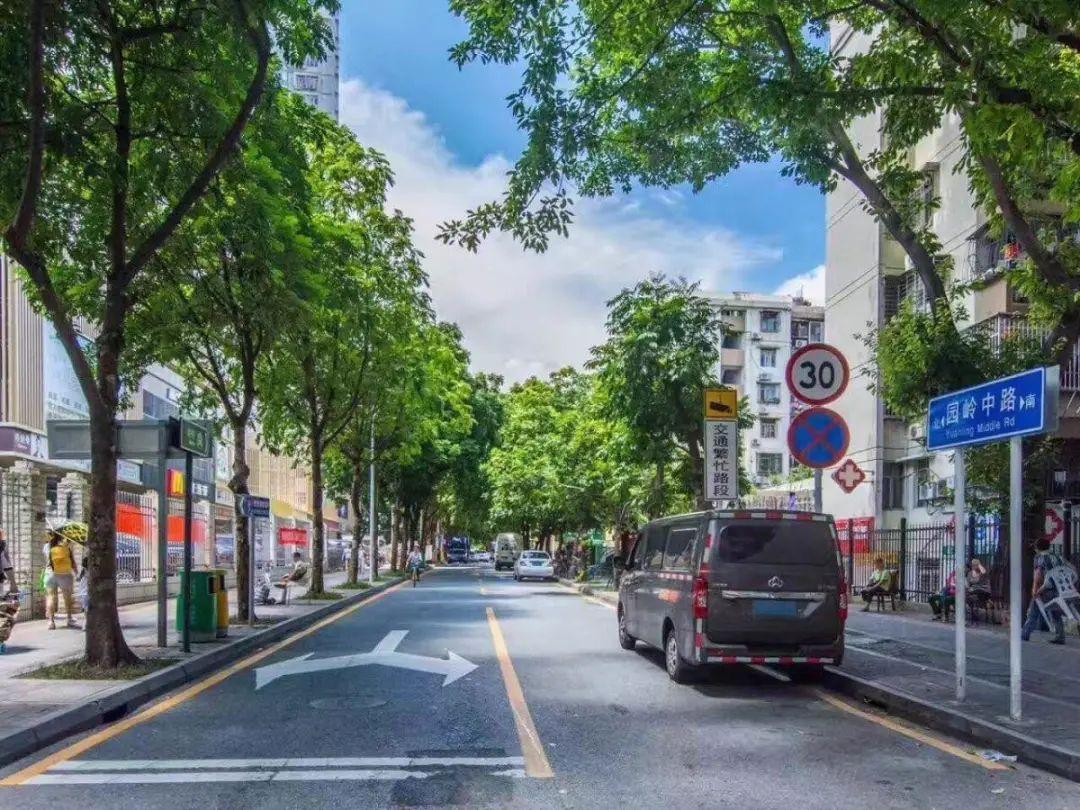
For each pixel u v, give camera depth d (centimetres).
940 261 1561
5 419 1841
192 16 1004
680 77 1136
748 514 1001
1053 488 1895
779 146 1363
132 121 1174
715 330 1836
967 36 866
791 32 1277
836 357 1069
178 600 1298
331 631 1605
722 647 967
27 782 618
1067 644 1286
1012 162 1037
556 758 683
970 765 671
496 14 990
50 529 1514
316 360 2336
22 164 1008
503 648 1342
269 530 4150
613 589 2811
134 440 1168
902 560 1958
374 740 739
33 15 852
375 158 2186
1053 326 1405
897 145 1210
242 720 819
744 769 655
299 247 1396
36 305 1410
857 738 761
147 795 585
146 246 1098
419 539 6091
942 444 879
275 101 1280
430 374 2850
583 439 3238
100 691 881
